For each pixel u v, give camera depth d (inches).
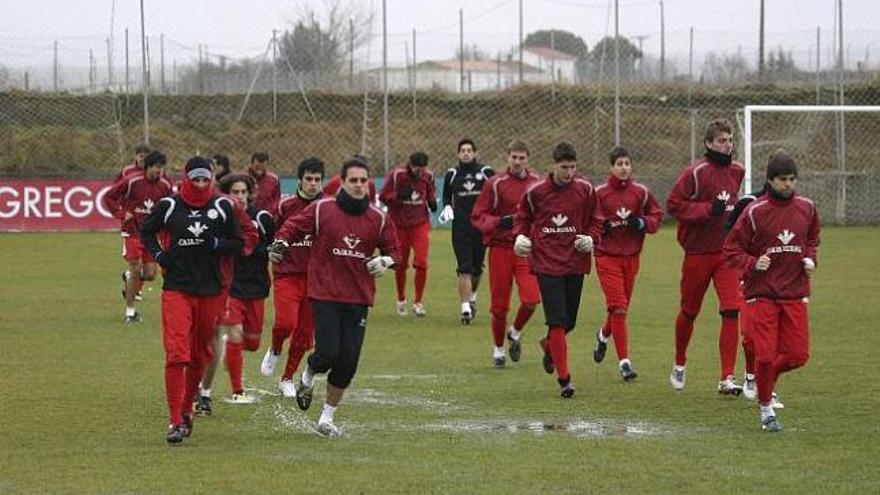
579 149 2701.8
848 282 1505.9
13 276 1592.0
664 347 1017.5
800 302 682.2
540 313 1277.1
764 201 679.7
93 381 845.2
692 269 800.3
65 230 2234.3
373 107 2834.6
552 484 546.9
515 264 920.9
